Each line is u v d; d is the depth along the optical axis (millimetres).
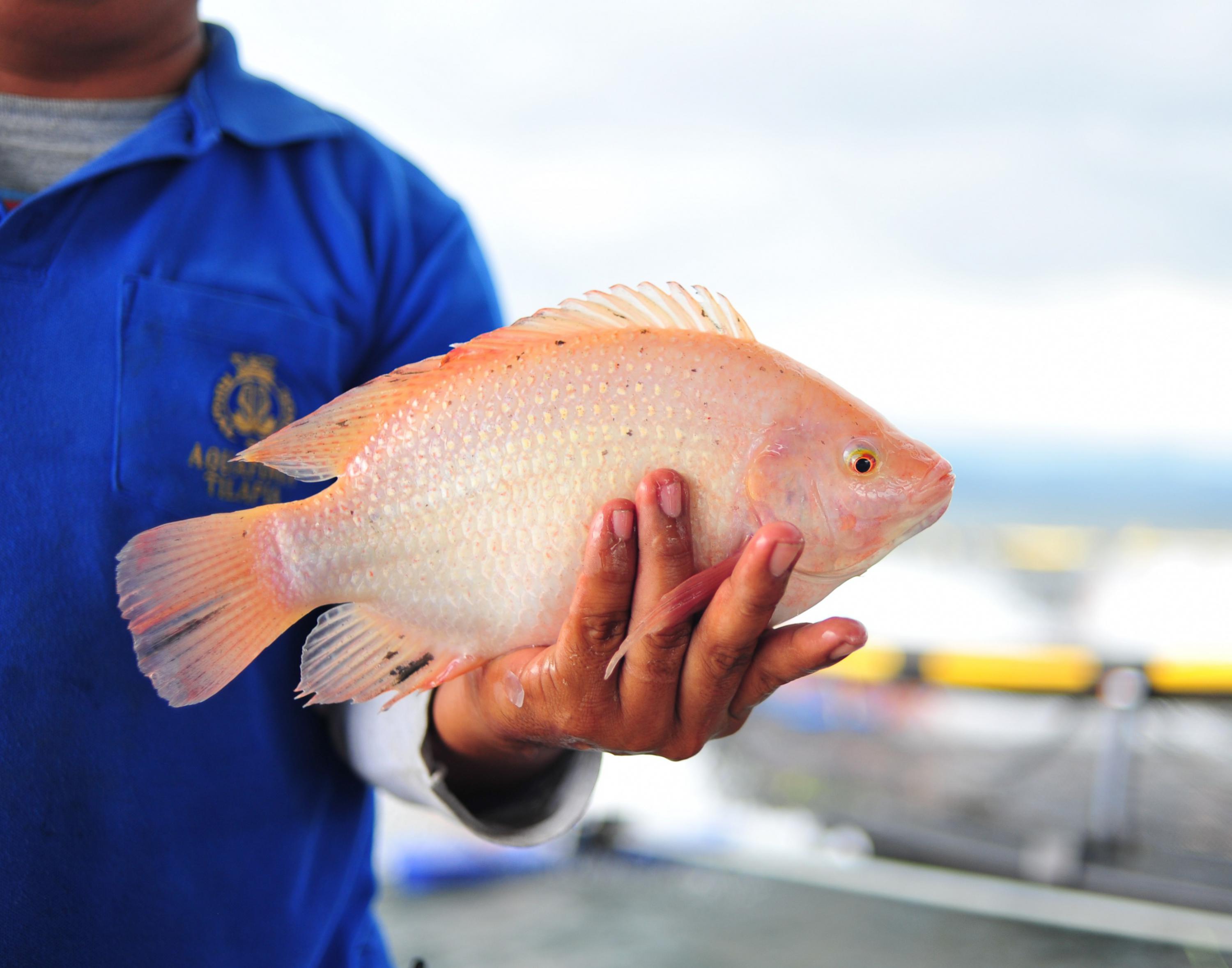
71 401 647
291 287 703
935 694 2848
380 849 2225
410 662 617
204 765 663
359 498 618
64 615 638
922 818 2342
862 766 2705
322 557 617
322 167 734
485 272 801
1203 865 1895
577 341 617
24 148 675
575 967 1823
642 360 611
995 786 2475
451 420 615
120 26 663
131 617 599
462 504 610
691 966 1804
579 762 699
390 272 751
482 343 623
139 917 649
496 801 714
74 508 643
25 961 635
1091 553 7492
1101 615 5750
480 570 608
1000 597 6145
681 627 568
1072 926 1841
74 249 658
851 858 2217
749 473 603
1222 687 1967
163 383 662
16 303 645
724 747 2758
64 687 638
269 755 683
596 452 603
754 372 614
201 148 692
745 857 2252
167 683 599
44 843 635
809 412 612
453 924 2043
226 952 666
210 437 669
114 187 673
